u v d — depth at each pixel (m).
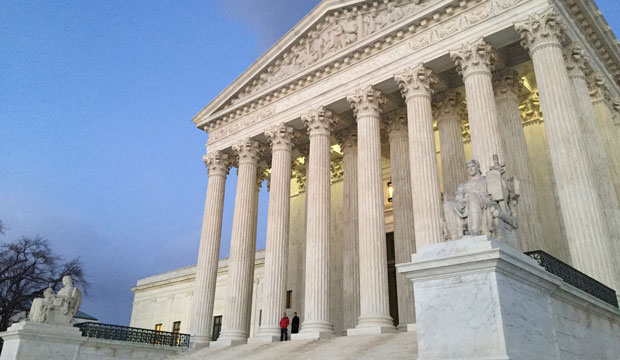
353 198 36.00
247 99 39.94
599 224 21.11
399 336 22.86
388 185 42.69
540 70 24.81
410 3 31.77
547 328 13.53
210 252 38.59
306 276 30.50
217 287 59.41
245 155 39.44
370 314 26.77
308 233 31.64
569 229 21.78
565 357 14.05
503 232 14.66
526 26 25.66
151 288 69.62
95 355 28.78
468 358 11.08
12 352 26.42
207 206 40.50
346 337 25.91
